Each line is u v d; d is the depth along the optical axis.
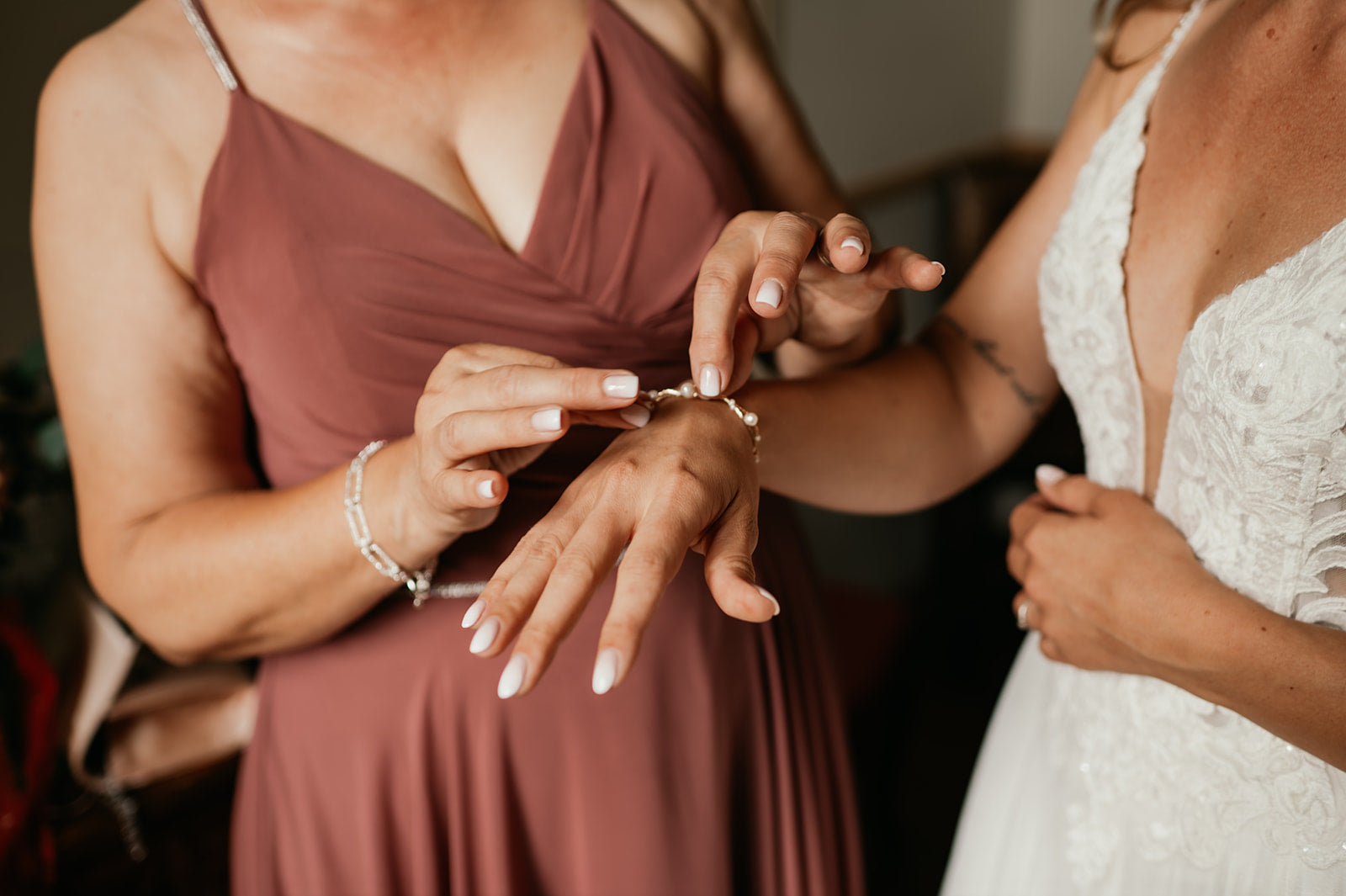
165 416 0.94
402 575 0.88
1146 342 0.85
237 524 0.89
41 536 1.36
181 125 0.93
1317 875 0.75
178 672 1.37
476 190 0.99
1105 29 0.99
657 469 0.65
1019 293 1.05
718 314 0.72
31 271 1.67
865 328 1.09
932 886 2.27
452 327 0.97
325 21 0.94
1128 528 0.84
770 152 1.21
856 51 2.92
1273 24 0.75
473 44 0.99
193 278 0.96
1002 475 2.93
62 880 1.37
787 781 1.13
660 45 1.09
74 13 1.67
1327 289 0.67
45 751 1.25
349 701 1.00
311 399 0.97
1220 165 0.78
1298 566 0.73
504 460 0.78
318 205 0.93
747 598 0.58
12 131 1.61
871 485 1.01
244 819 1.10
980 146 4.02
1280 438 0.70
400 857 1.02
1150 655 0.79
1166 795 0.85
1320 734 0.70
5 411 1.36
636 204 1.01
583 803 1.01
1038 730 1.06
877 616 2.32
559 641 0.56
